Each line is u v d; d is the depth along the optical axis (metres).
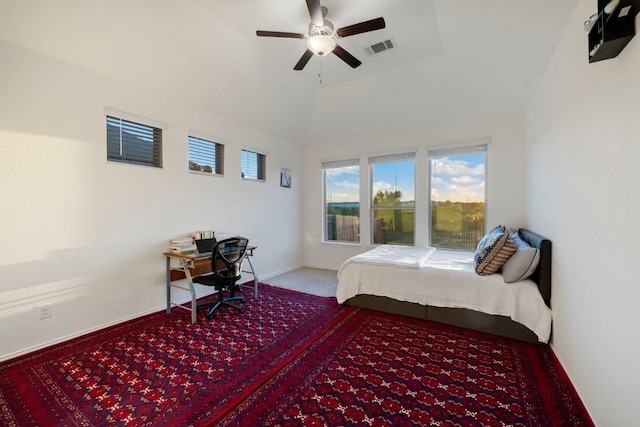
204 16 2.58
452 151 4.07
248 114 4.04
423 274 2.86
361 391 1.78
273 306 3.30
